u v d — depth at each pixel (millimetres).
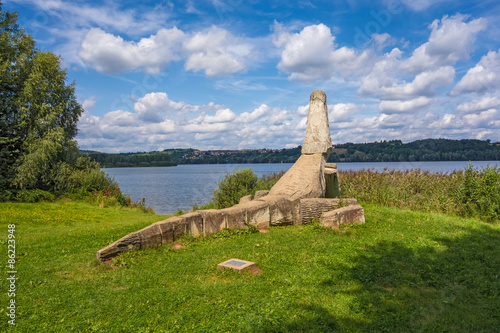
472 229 9594
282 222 10320
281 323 4430
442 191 14195
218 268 6449
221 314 4660
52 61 23062
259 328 4301
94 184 23891
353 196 16406
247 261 6703
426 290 5543
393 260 6938
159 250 7582
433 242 8211
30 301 5012
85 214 15422
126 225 11891
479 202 12414
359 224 10328
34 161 20938
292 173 12219
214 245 8016
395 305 4973
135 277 6027
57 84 23328
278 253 7359
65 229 11125
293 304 4945
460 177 14000
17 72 22078
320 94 13070
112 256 6984
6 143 21406
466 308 4898
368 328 4359
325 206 11148
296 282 5801
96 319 4551
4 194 20141
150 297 5168
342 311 4781
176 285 5727
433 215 11906
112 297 5191
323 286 5664
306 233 9195
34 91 22125
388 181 16703
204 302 5027
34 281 5785
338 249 7707
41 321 4477
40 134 22734
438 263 6719
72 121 25453
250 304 4930
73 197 22266
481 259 6980
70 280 5953
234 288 5484
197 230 8680
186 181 66688
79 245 8281
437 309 4891
